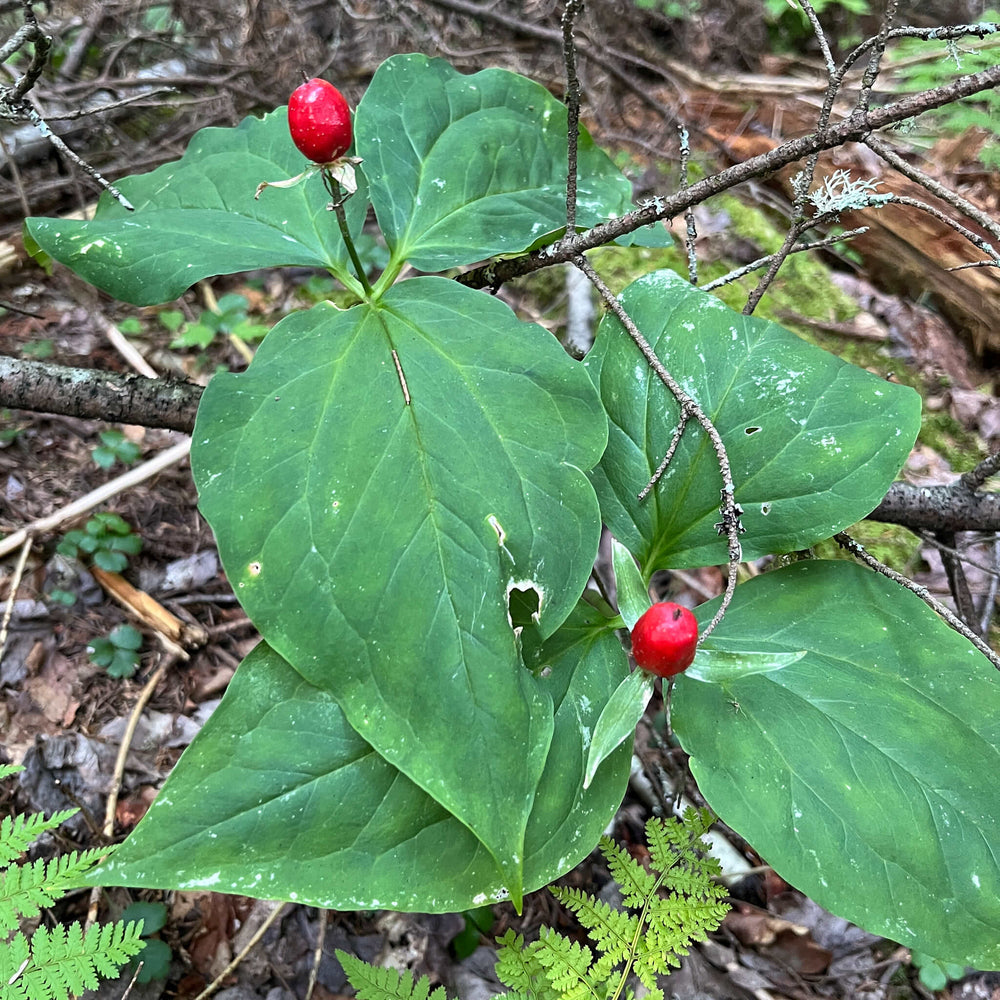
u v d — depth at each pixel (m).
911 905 0.24
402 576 0.24
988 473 0.35
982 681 0.27
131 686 0.43
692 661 0.24
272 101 0.65
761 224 0.61
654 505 0.28
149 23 0.69
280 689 0.25
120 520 0.47
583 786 0.24
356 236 0.31
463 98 0.34
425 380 0.26
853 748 0.26
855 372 0.28
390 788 0.25
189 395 0.36
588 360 0.29
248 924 0.37
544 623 0.24
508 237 0.31
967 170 0.60
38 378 0.35
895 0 0.24
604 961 0.28
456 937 0.37
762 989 0.36
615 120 0.69
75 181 0.57
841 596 0.28
